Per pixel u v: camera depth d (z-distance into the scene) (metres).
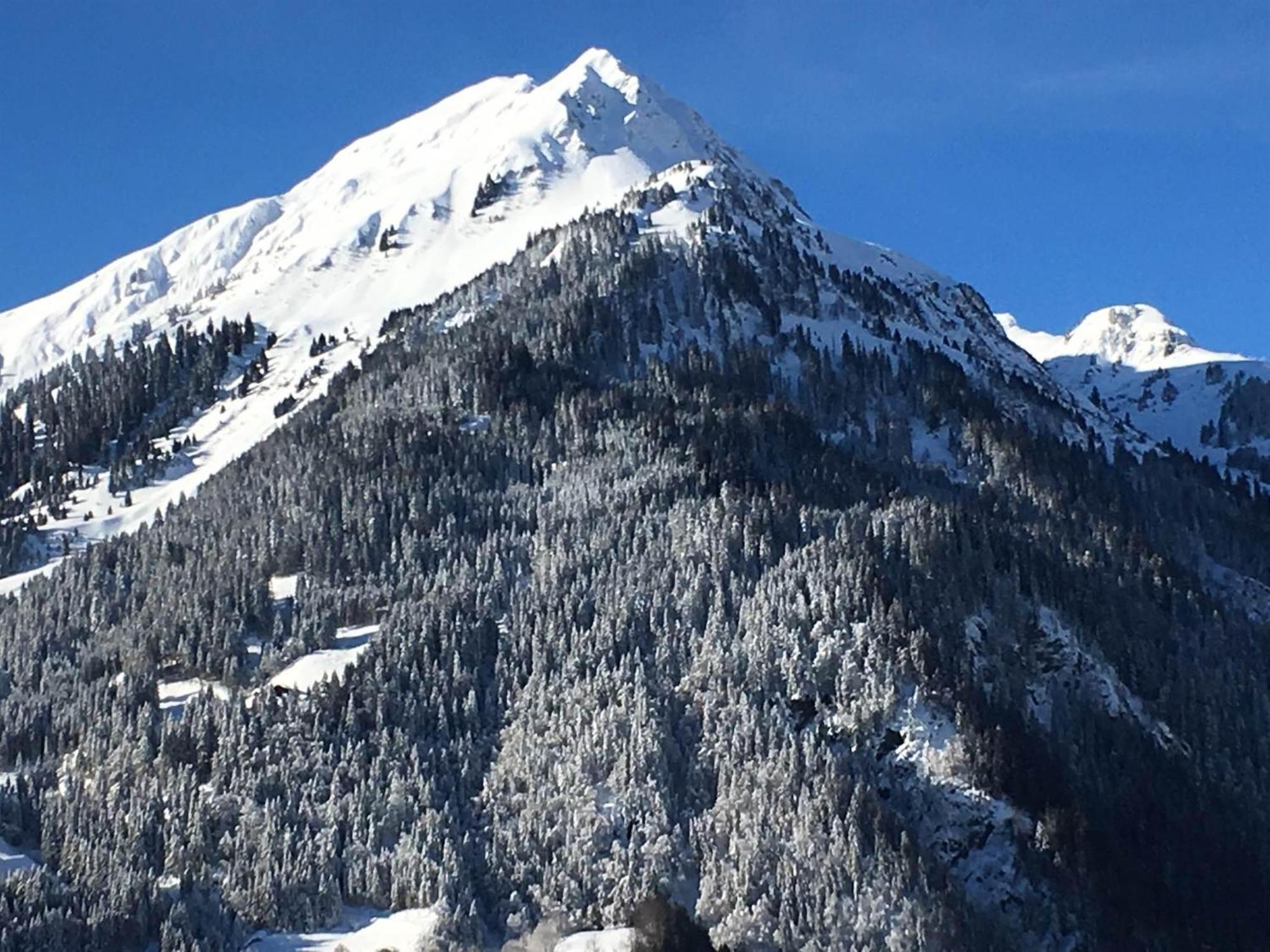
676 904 165.75
